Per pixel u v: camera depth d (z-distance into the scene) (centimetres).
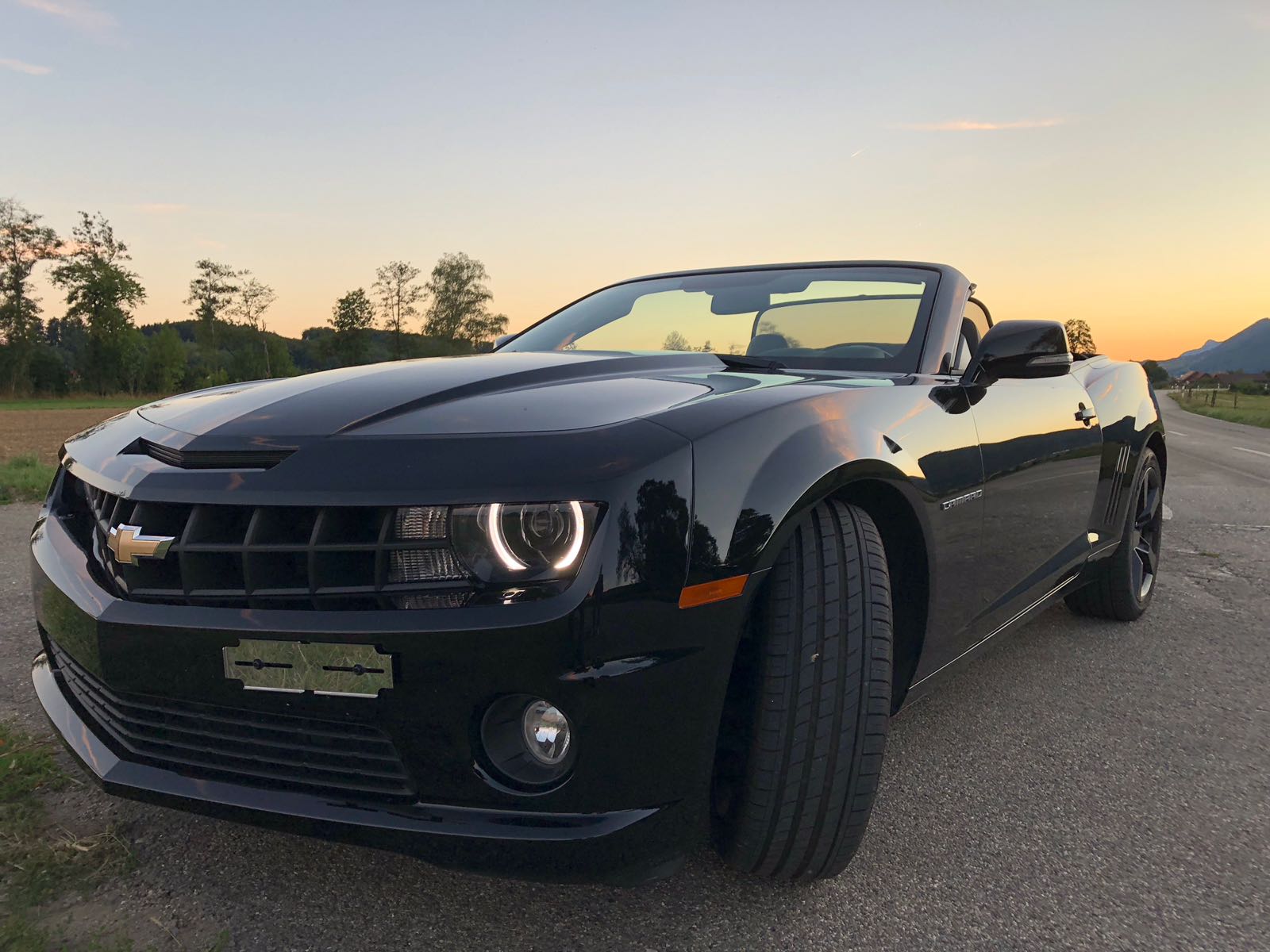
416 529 126
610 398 152
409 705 126
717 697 133
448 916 151
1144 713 258
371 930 146
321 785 136
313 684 129
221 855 167
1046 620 365
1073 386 285
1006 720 251
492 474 127
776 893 160
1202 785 211
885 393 181
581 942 145
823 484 146
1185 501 794
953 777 213
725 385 168
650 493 127
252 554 131
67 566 155
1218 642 333
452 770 129
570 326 271
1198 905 160
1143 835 186
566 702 124
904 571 182
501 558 124
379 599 127
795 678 144
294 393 163
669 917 152
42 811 181
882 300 242
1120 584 341
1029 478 232
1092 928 152
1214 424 3912
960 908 157
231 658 132
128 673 140
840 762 147
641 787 130
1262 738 241
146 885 157
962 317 241
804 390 167
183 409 170
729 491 134
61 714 165
